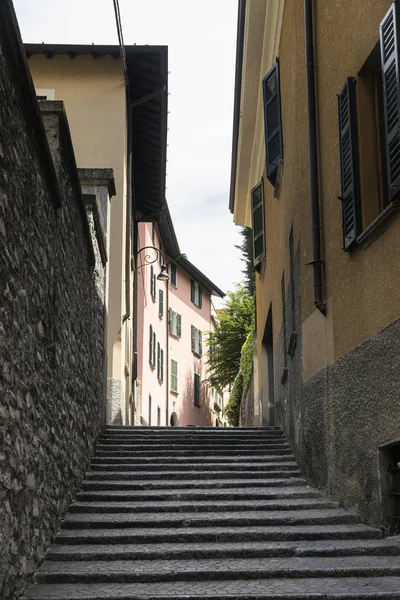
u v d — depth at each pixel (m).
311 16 9.41
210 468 10.27
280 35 12.66
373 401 7.19
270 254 15.69
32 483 5.88
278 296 14.10
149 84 18.22
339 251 8.30
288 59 11.42
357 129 7.64
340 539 7.09
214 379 32.38
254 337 20.61
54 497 7.07
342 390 8.14
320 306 8.85
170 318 35.19
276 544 6.91
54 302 6.95
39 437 6.20
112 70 17.55
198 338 40.78
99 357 11.35
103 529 7.45
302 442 10.19
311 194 9.13
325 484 8.87
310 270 9.50
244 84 15.34
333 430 8.51
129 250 17.67
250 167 18.59
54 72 17.52
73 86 17.47
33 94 5.47
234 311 32.47
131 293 20.22
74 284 8.39
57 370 7.16
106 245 12.34
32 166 5.84
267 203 16.19
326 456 8.83
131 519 7.61
